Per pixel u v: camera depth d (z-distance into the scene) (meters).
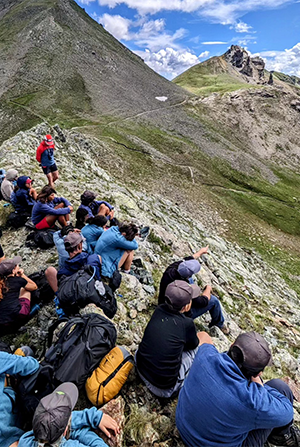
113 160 79.56
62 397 3.64
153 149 124.88
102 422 4.48
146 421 4.96
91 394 4.83
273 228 84.12
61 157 28.69
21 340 6.78
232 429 4.07
